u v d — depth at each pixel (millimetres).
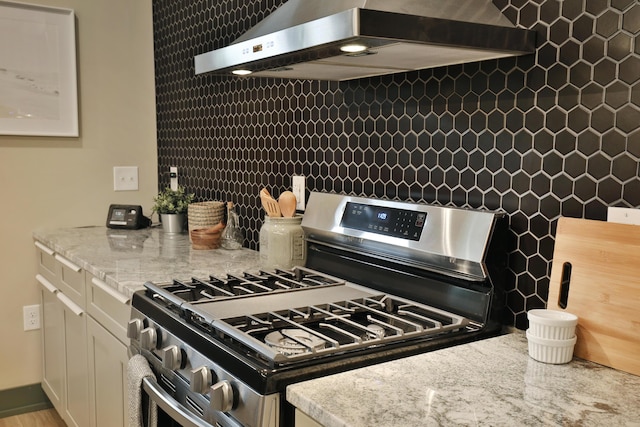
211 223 2605
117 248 2510
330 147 2066
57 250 2584
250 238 2562
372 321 1396
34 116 2982
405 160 1761
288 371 1121
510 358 1241
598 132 1271
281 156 2334
